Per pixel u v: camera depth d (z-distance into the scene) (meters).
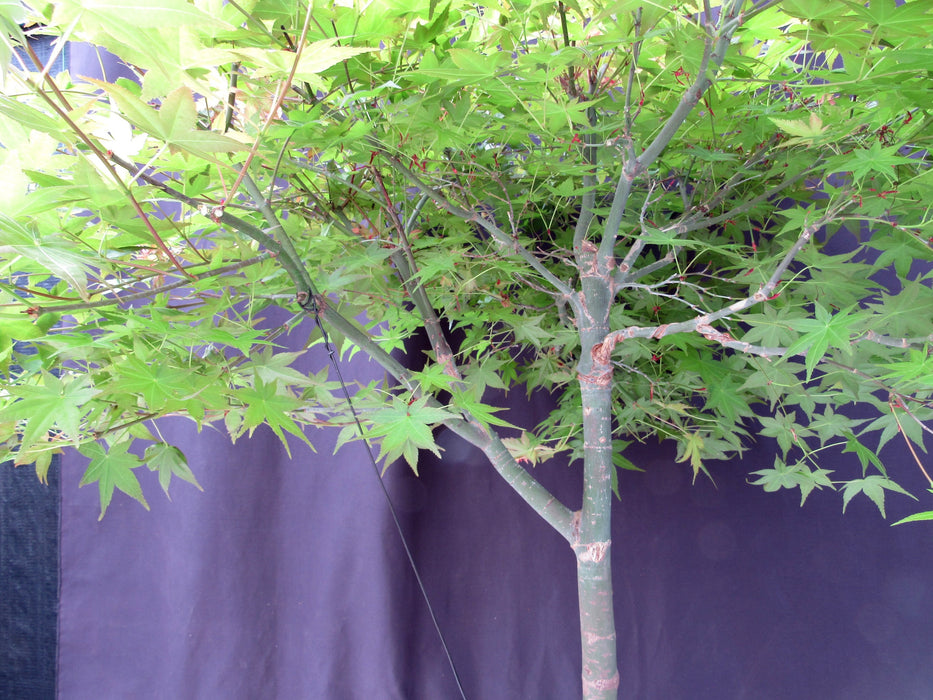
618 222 0.93
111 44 0.54
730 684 1.64
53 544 1.71
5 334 0.68
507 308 1.13
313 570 1.69
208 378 0.79
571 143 0.89
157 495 1.69
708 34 0.64
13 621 1.71
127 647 1.67
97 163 0.62
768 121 0.89
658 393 1.21
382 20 0.76
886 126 0.82
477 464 1.72
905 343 0.73
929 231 0.82
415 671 1.66
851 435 1.13
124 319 0.80
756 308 1.15
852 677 1.61
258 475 1.70
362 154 0.87
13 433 0.79
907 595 1.59
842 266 0.97
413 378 0.97
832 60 0.98
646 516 1.69
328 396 0.96
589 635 1.05
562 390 1.69
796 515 1.65
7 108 0.51
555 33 0.96
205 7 0.67
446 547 1.70
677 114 0.76
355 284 1.01
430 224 1.17
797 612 1.63
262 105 0.72
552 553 1.69
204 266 0.83
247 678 1.66
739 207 0.98
